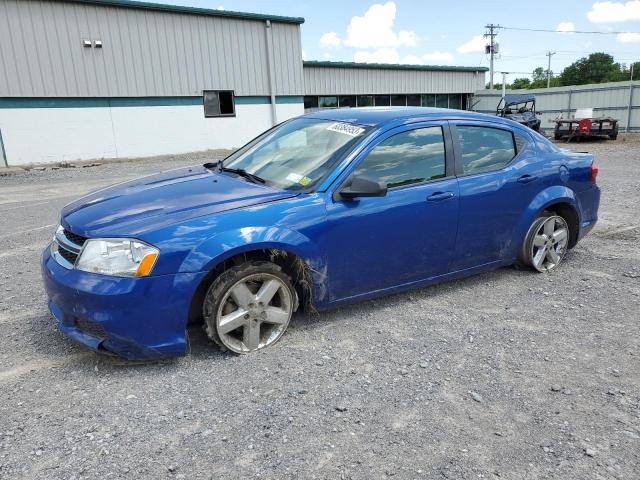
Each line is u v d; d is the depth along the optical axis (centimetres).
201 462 244
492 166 459
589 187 534
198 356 344
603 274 515
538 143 500
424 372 328
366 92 3234
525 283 490
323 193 364
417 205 402
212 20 2181
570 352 357
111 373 322
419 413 285
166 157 2064
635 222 729
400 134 405
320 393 302
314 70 2973
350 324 398
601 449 256
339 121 427
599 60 9844
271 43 2361
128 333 305
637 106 3034
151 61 2048
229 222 329
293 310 368
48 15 1788
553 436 266
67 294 308
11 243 652
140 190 377
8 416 277
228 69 2266
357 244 377
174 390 303
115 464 241
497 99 3778
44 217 823
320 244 359
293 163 397
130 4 1948
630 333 386
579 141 2552
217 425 271
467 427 273
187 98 2173
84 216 337
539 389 310
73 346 358
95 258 306
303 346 361
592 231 682
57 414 279
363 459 247
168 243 309
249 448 254
